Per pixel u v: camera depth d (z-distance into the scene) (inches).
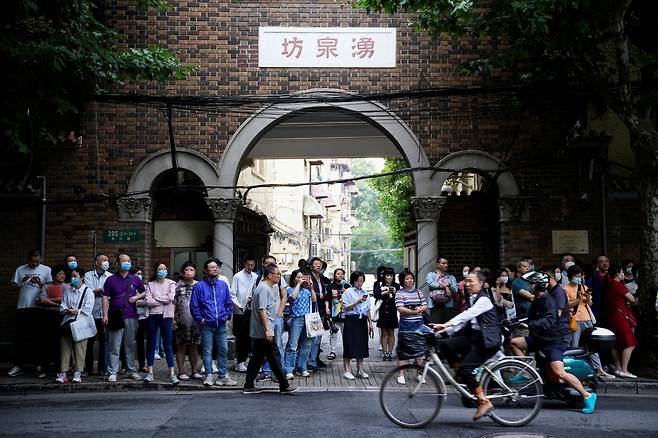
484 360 309.7
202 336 419.5
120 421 318.3
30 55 390.6
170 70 472.1
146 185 548.1
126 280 442.3
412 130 552.7
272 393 398.0
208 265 420.8
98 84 546.9
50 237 545.6
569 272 437.1
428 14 452.8
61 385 421.4
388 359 533.0
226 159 547.8
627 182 548.4
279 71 552.4
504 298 470.3
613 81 545.0
